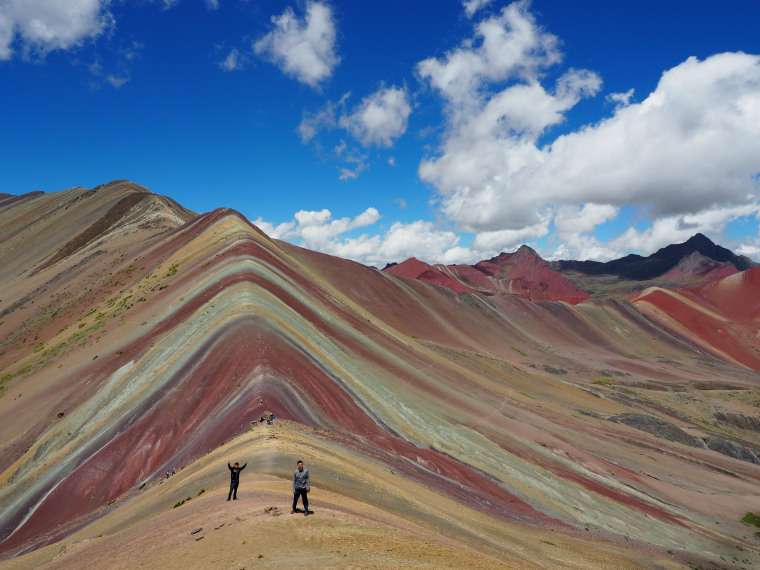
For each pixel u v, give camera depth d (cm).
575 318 17762
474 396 6550
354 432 3941
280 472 2356
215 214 9788
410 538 1684
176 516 1992
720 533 4428
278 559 1335
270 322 5141
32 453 4094
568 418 7256
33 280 10956
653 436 7569
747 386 13225
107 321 6550
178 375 4456
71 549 2311
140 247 10225
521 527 3294
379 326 8200
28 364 6238
